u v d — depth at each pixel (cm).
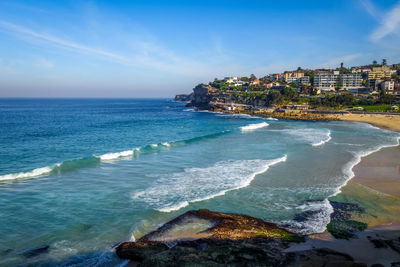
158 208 1634
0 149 3506
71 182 2120
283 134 4956
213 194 1858
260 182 2120
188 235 1293
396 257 1086
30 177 2234
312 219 1481
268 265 1006
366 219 1474
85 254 1162
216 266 997
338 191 1922
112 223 1445
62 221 1462
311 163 2712
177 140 4359
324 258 1060
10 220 1461
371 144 3881
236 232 1302
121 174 2348
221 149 3472
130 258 1122
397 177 2272
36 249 1198
